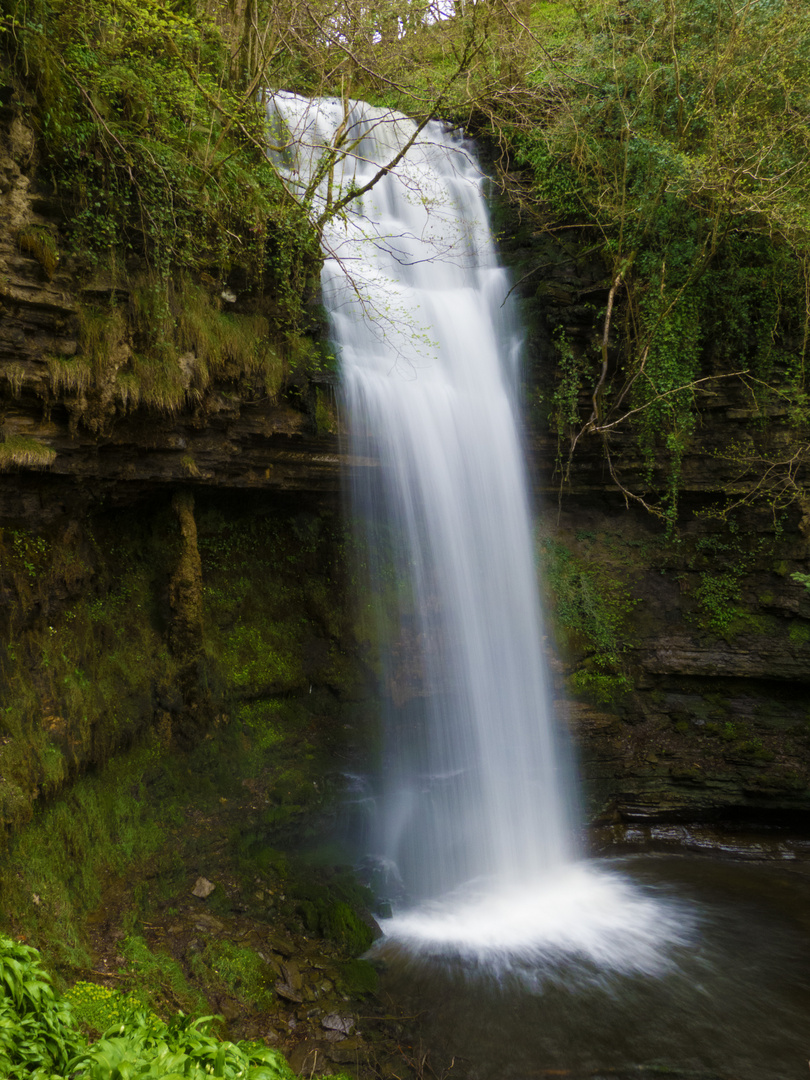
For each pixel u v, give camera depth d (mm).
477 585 12180
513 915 9500
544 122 13352
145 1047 3625
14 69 6762
